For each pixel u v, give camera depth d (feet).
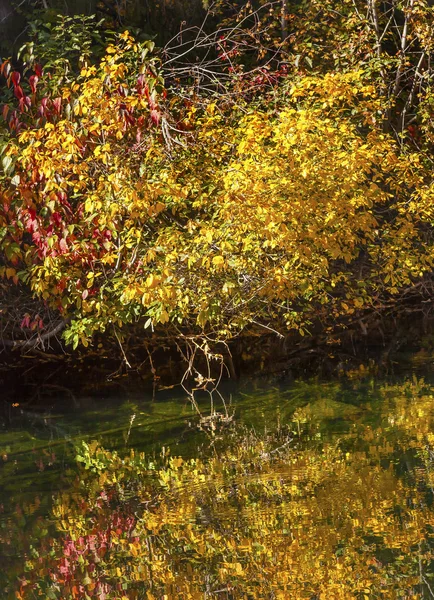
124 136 29.71
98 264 31.71
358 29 40.93
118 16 41.78
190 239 29.12
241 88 32.76
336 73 33.40
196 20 43.93
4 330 35.83
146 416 30.27
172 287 26.99
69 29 32.24
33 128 31.04
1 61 41.45
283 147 27.48
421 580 16.43
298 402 30.89
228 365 36.94
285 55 39.52
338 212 28.94
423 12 39.81
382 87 38.83
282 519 19.67
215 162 30.30
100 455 25.93
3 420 30.83
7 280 35.65
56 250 28.58
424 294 43.80
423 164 38.60
